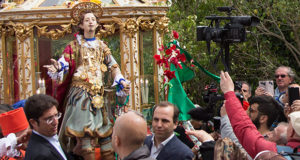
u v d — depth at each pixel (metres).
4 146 4.29
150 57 6.91
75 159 6.15
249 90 7.23
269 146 3.48
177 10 10.20
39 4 6.68
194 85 9.95
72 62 6.09
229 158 3.65
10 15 6.61
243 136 3.63
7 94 6.85
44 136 4.16
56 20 6.55
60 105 6.40
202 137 4.30
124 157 3.24
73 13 6.13
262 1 11.48
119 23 6.62
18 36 6.61
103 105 6.20
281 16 11.27
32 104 4.11
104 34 6.69
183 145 4.44
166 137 4.43
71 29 6.64
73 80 6.11
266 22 11.95
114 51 6.82
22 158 4.61
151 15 6.79
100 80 6.13
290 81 6.94
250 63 11.34
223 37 4.57
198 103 10.01
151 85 6.89
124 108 6.25
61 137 6.05
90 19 6.07
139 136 3.27
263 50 11.42
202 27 4.63
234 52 11.08
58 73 5.91
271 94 6.48
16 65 6.83
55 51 6.80
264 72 10.91
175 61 6.66
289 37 11.85
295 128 3.51
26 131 4.50
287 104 4.77
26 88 6.68
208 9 10.95
